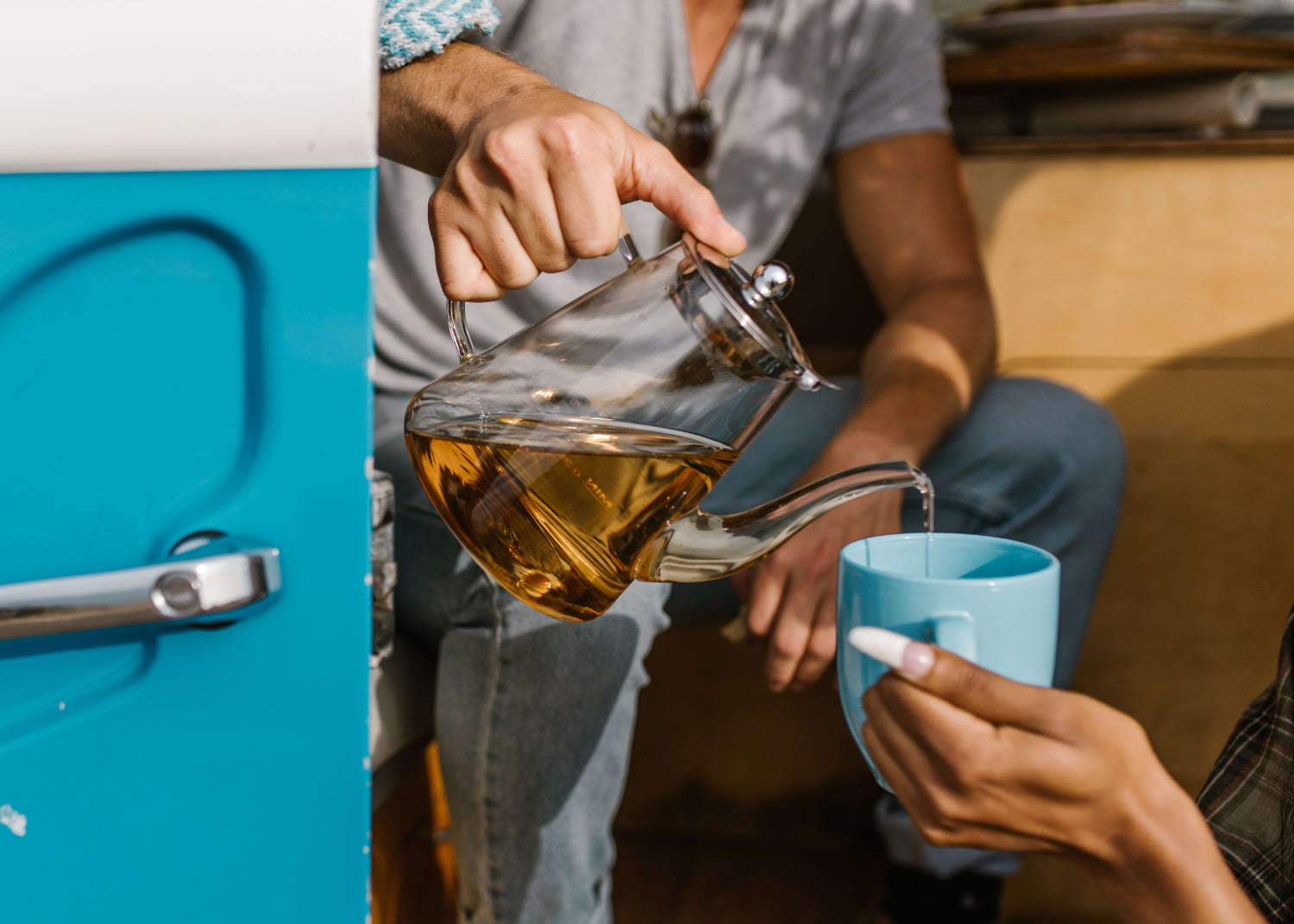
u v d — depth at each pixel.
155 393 0.80
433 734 1.27
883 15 1.56
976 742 0.80
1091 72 1.72
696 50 1.48
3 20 0.77
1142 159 1.66
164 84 0.77
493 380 0.89
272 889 0.82
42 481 0.80
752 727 1.95
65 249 0.78
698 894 1.79
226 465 0.80
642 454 0.85
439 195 0.93
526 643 1.10
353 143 0.78
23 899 0.82
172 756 0.82
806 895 1.79
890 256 1.62
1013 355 1.77
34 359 0.79
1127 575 1.75
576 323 0.90
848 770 1.93
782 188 1.55
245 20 0.77
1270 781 0.93
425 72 0.98
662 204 0.92
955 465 1.36
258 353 0.80
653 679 1.96
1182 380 1.70
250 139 0.78
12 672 0.81
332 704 0.81
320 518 0.80
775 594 1.17
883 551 0.90
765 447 1.43
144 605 0.78
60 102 0.77
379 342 1.33
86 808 0.82
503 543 0.89
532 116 0.90
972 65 1.83
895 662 0.80
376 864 1.24
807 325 1.90
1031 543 1.35
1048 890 1.77
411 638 1.24
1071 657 1.43
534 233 0.90
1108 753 0.79
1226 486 1.70
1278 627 1.70
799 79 1.51
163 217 0.78
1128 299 1.71
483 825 1.13
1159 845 0.80
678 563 0.89
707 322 0.87
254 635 0.81
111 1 0.77
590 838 1.14
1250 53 1.67
